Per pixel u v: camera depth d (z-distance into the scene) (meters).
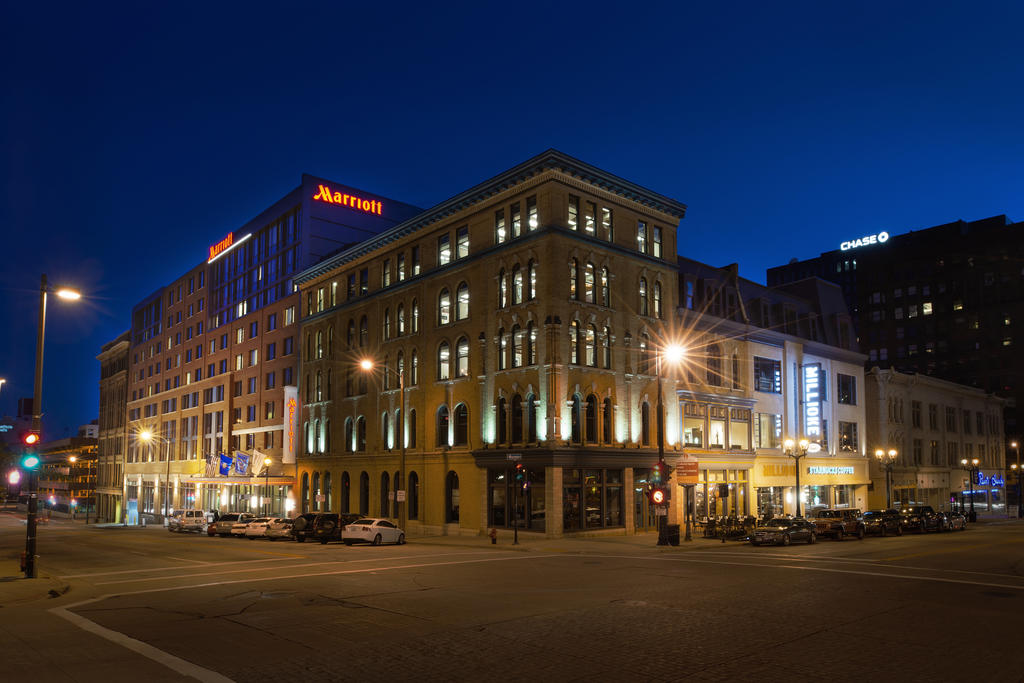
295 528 44.22
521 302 43.12
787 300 59.81
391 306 54.56
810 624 15.17
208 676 11.24
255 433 73.88
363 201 74.69
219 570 25.89
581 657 12.41
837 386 63.06
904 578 22.80
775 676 11.22
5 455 77.50
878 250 131.62
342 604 17.83
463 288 47.97
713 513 49.12
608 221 45.34
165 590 20.67
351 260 59.88
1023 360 113.75
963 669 11.60
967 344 119.56
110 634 14.39
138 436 107.69
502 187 45.03
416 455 50.19
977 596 19.03
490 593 19.61
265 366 73.50
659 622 15.41
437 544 39.72
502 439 43.66
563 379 40.84
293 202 72.38
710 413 49.97
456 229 49.06
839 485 62.03
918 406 76.06
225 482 75.38
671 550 34.00
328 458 60.59
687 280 50.53
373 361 55.88
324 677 11.21
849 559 29.25
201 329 90.38
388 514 52.81
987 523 67.62
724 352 51.53
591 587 20.75
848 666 11.79
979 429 89.44
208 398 86.06
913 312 126.19
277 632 14.50
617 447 43.06
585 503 41.47
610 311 44.19
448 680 11.06
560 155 41.78
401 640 13.73
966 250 122.00
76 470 147.12
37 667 11.77
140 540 47.50
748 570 25.09
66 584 21.83
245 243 81.38
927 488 74.44
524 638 13.87
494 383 44.31
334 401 60.66
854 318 133.62
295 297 69.19
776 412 55.62
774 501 54.97
